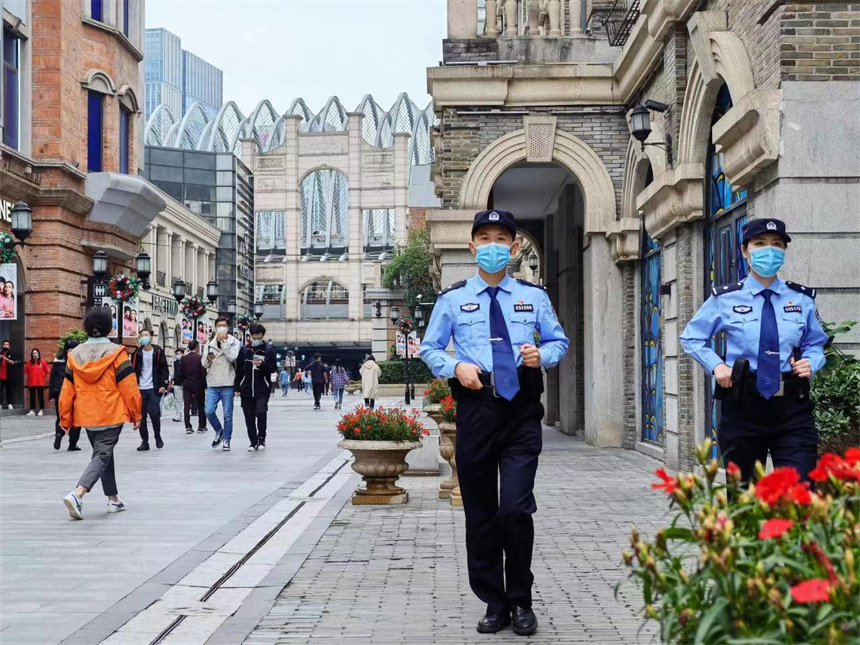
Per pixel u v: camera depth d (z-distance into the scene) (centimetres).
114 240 3272
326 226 11388
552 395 2477
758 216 919
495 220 538
